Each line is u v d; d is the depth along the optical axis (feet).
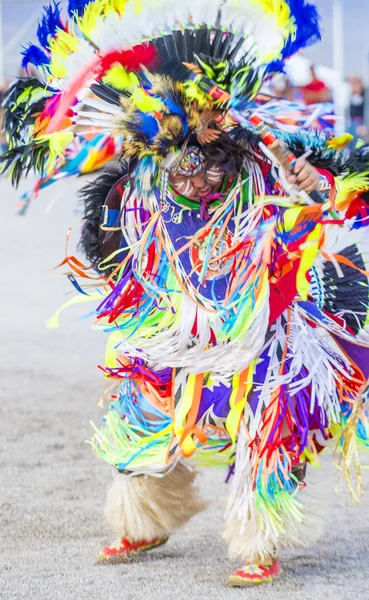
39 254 61.21
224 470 25.16
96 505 22.58
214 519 21.97
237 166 17.46
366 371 18.99
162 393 18.72
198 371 17.87
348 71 126.93
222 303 17.84
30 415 29.84
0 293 48.78
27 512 22.12
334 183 17.56
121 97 17.24
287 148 17.60
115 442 19.08
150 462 18.66
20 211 19.31
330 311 19.04
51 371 34.94
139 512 19.10
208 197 17.89
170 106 16.94
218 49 17.26
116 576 18.51
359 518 21.99
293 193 17.35
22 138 18.26
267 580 18.12
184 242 17.92
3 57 113.50
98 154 19.21
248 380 17.93
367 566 19.08
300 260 17.78
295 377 18.22
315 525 18.53
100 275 19.10
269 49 17.44
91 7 17.35
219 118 17.35
